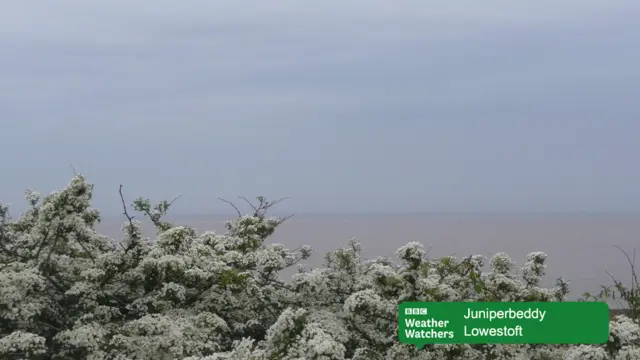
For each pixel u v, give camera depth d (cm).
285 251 818
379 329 647
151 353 598
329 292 713
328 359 484
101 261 718
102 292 685
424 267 632
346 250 786
